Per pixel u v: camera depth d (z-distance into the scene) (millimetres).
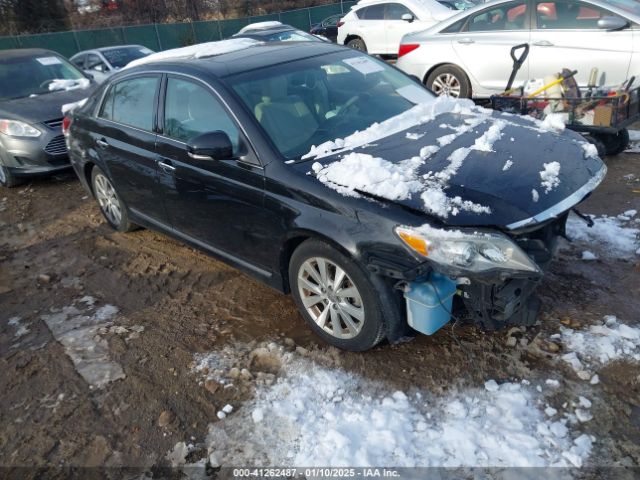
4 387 3180
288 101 3516
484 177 2777
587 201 4770
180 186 3844
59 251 5059
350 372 2990
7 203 6613
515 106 5641
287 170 3068
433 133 3379
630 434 2424
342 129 3488
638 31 6102
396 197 2672
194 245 4125
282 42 4441
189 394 2963
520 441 2432
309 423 2674
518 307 2689
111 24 37562
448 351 3045
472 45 7473
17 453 2695
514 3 7117
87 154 4957
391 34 12305
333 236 2797
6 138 6684
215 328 3549
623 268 3654
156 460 2574
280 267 3316
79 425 2828
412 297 2664
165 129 3943
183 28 27969
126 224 5074
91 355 3389
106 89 4742
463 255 2447
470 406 2662
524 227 2537
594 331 3061
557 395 2668
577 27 6605
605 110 5133
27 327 3797
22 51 8219
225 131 3432
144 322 3703
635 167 5430
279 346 3279
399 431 2557
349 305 2951
